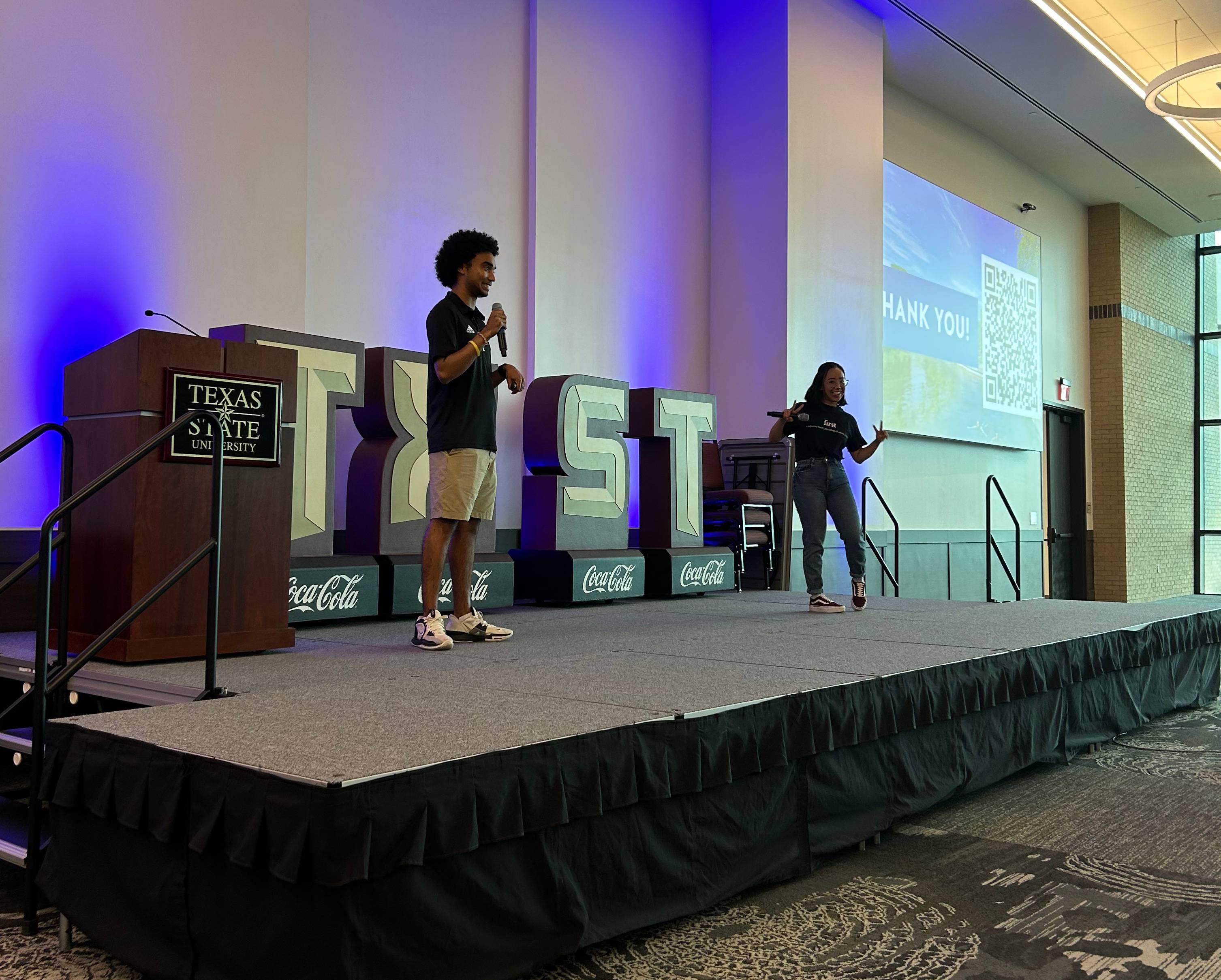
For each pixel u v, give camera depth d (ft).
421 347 22.09
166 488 12.26
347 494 19.48
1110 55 35.09
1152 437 52.31
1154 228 53.88
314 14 20.21
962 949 8.45
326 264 20.33
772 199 29.55
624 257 27.35
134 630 12.01
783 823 10.45
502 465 23.79
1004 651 14.16
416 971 6.99
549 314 24.91
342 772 6.84
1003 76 36.14
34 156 15.55
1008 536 43.45
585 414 22.74
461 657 13.15
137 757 7.89
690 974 8.00
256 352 13.23
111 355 12.48
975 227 40.98
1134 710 18.37
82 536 12.80
